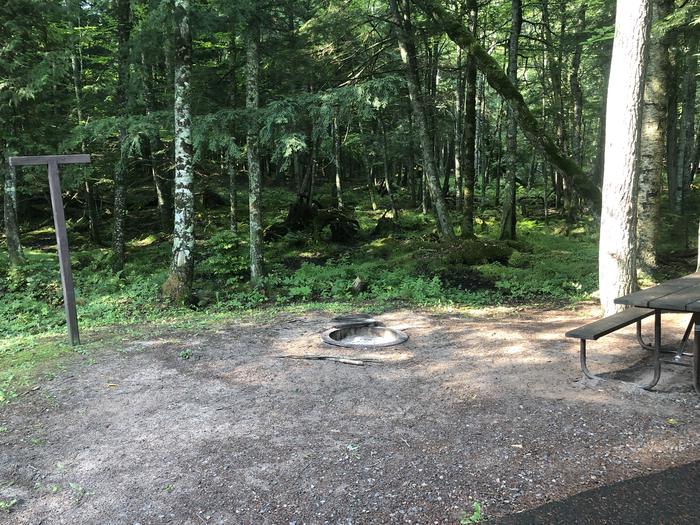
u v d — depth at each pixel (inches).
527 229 751.1
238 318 322.3
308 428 148.3
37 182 557.0
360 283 420.5
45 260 537.6
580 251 536.4
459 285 417.7
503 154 1149.1
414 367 202.2
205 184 841.5
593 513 99.3
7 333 332.8
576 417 143.9
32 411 169.0
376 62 591.5
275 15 443.5
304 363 213.8
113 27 595.2
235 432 148.1
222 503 112.0
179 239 386.6
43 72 449.7
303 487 116.3
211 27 396.5
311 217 734.5
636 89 238.2
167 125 416.5
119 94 524.4
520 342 230.7
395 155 964.6
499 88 379.9
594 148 1142.3
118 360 224.8
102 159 583.8
